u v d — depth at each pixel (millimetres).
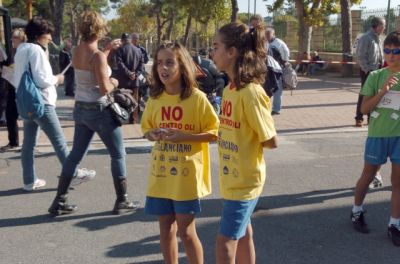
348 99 14805
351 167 7379
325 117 11531
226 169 3215
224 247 3184
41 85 5504
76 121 5152
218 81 9359
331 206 5699
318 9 29297
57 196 5336
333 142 9031
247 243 3453
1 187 6324
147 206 3707
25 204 5715
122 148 5309
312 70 26125
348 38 23516
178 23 62750
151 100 3730
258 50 3125
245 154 3141
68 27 57625
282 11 38500
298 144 8859
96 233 4922
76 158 5270
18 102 5539
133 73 10242
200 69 9055
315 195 6086
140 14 60719
